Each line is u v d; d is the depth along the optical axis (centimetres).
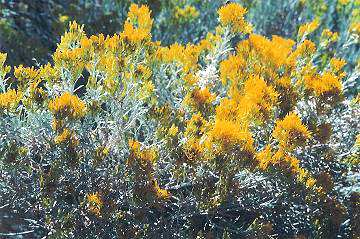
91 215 350
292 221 404
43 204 353
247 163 350
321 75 466
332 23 669
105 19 550
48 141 360
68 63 370
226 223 394
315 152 414
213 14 606
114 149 379
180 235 371
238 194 368
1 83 374
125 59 374
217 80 443
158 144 377
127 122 384
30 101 362
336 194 418
